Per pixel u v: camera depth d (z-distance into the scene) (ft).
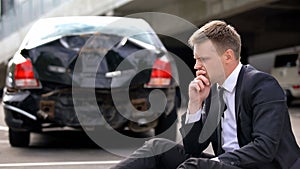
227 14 48.24
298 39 63.10
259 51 68.13
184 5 48.19
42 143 20.12
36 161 16.25
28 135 18.93
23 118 17.51
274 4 51.31
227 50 7.57
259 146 7.00
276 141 7.01
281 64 44.16
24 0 65.16
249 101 7.34
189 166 7.31
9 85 17.88
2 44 65.16
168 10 47.65
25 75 17.42
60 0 59.93
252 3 43.27
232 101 7.64
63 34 18.13
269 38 67.15
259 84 7.34
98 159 16.70
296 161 7.34
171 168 8.55
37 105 17.35
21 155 17.37
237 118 7.53
